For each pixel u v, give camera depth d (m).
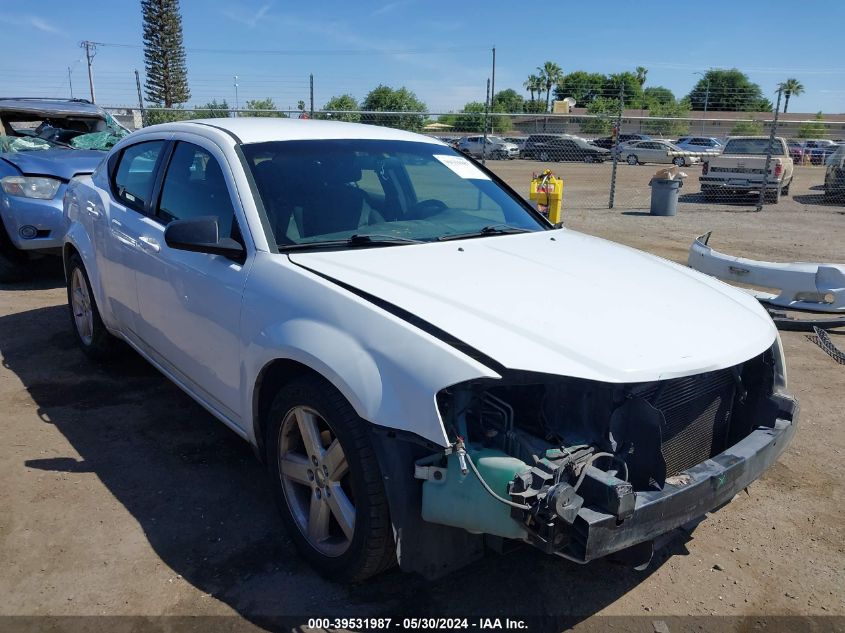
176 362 3.69
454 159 4.23
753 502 3.53
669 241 11.45
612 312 2.67
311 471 2.80
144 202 4.04
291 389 2.75
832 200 17.73
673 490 2.37
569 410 2.38
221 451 3.86
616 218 14.40
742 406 2.92
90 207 4.63
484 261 3.06
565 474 2.25
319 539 2.81
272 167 3.39
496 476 2.22
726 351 2.60
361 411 2.40
